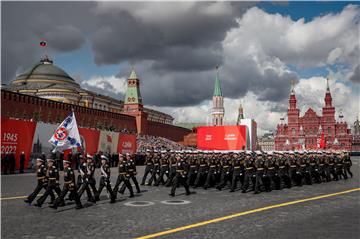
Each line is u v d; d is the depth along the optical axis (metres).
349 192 21.64
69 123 24.23
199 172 24.14
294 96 150.75
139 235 10.50
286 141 149.25
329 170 29.70
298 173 25.52
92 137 49.94
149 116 153.88
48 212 14.42
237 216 13.50
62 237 10.29
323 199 18.39
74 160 40.88
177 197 19.30
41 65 112.06
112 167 51.59
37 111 58.72
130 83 121.31
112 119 85.31
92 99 109.56
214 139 39.91
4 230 11.18
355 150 146.50
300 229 11.23
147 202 17.34
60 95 94.94
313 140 144.88
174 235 10.48
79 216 13.57
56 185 15.80
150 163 25.80
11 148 35.88
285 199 18.47
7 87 104.75
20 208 15.34
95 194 17.34
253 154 23.97
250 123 39.06
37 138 39.56
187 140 121.31
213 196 19.81
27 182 26.14
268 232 10.83
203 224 12.03
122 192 20.52
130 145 62.38
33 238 10.17
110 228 11.45
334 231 10.95
